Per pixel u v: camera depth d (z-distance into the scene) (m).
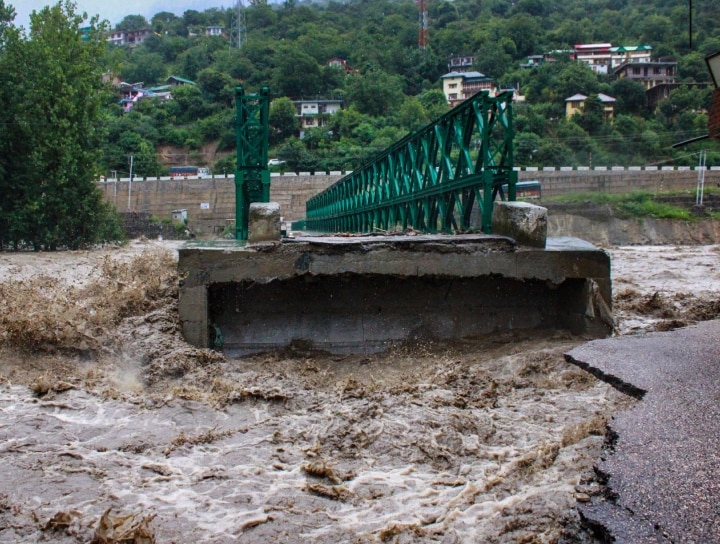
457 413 8.27
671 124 84.00
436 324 12.52
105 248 35.62
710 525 4.32
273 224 11.66
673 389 7.02
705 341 9.34
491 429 7.82
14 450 7.07
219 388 9.80
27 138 32.22
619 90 89.69
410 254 11.52
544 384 9.71
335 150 85.81
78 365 10.66
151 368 10.54
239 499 6.09
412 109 90.62
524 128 83.94
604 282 11.79
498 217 12.59
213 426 8.09
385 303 12.46
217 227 73.94
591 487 5.01
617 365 8.01
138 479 6.50
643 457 5.36
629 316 13.87
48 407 8.53
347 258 11.48
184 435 7.66
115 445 7.34
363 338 12.35
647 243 66.38
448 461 6.99
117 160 89.25
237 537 5.44
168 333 11.52
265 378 10.36
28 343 10.78
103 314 11.78
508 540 5.23
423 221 17.16
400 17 147.50
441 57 120.00
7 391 9.14
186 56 139.25
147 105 108.31
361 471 6.77
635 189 73.81
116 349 11.05
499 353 11.32
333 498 6.14
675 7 116.56
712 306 14.91
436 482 6.49
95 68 35.97
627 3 138.50
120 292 12.73
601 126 83.75
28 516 5.70
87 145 35.16
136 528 5.34
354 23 161.75
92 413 8.39
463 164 14.01
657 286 19.92
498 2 153.12
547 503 5.65
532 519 5.45
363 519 5.75
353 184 25.86
